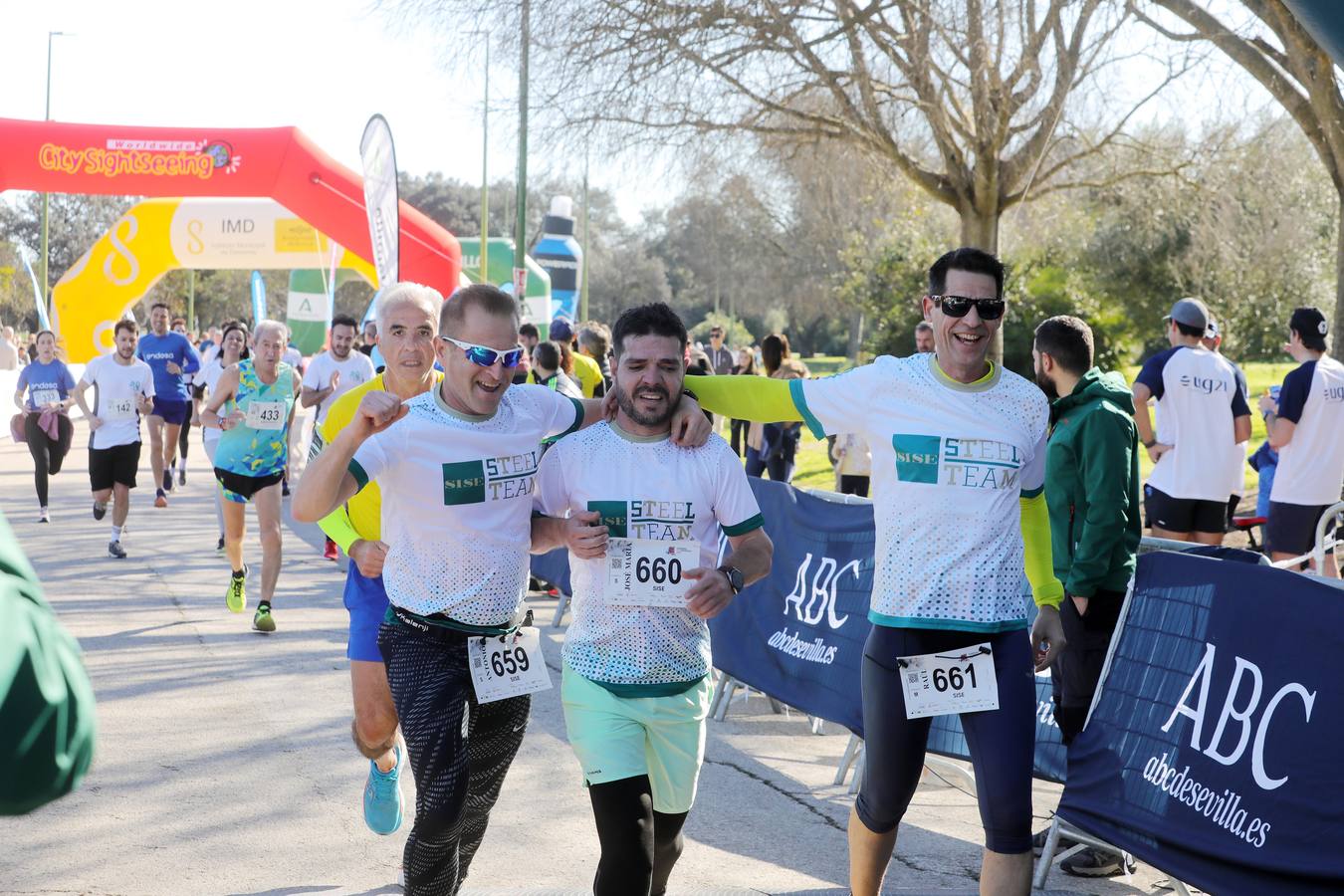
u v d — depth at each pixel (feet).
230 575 32.12
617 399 11.07
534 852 14.37
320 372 35.55
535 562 27.91
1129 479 14.48
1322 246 89.86
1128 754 13.20
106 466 36.01
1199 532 25.38
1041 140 46.65
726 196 57.41
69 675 3.31
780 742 19.70
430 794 10.46
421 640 10.99
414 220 59.52
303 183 57.16
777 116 49.85
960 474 11.25
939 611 11.19
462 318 10.78
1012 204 48.67
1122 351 98.68
